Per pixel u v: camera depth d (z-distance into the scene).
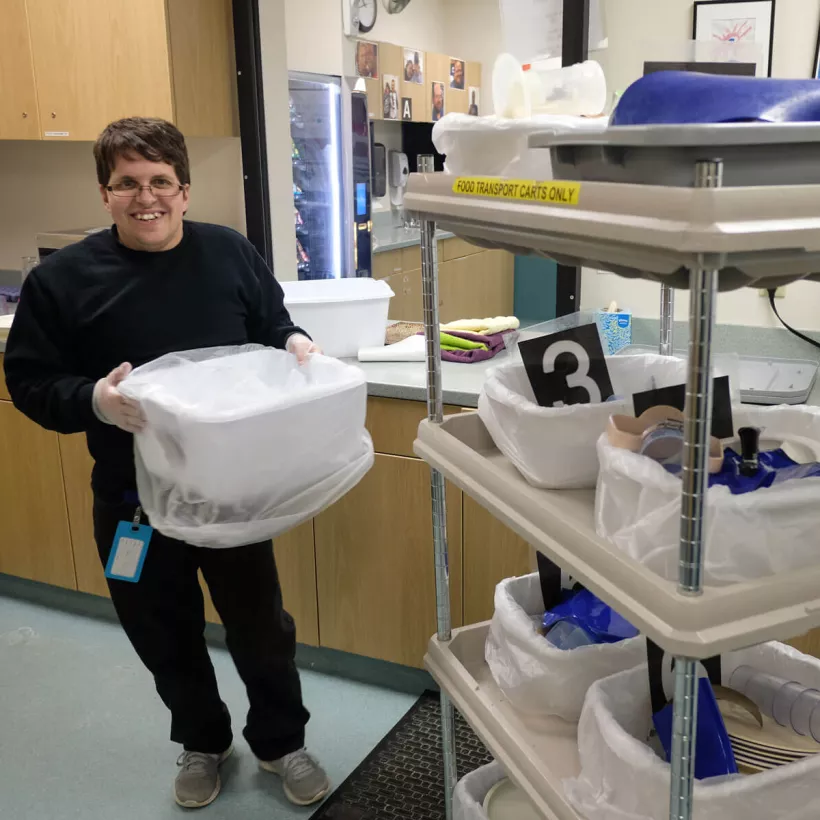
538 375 1.24
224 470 1.42
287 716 1.96
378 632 2.31
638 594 0.85
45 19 2.80
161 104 2.70
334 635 2.38
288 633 1.90
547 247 0.99
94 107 2.81
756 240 0.69
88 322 1.62
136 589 1.75
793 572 0.85
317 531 2.29
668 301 1.57
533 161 1.10
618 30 2.26
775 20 2.14
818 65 2.14
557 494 1.09
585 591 1.35
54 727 2.23
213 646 2.61
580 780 1.08
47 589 2.86
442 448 1.30
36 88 2.88
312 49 4.65
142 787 2.01
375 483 2.19
